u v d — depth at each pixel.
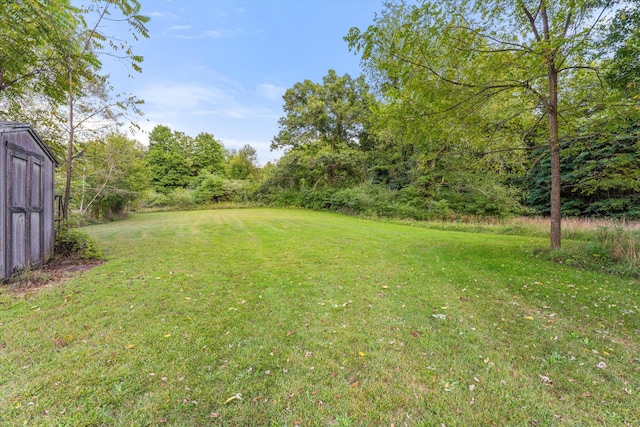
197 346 2.50
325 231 10.80
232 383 2.04
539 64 4.87
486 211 15.70
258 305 3.51
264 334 2.78
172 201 25.73
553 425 1.73
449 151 9.09
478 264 5.70
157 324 2.90
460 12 5.36
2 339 2.51
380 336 2.79
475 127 6.64
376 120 6.61
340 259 6.14
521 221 13.43
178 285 4.15
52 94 7.12
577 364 2.37
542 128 7.36
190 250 6.90
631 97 5.19
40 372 2.07
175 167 32.81
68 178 6.45
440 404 1.88
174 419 1.70
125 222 14.83
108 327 2.80
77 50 6.51
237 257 6.20
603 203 14.14
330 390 2.00
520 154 9.01
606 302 3.76
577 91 6.37
